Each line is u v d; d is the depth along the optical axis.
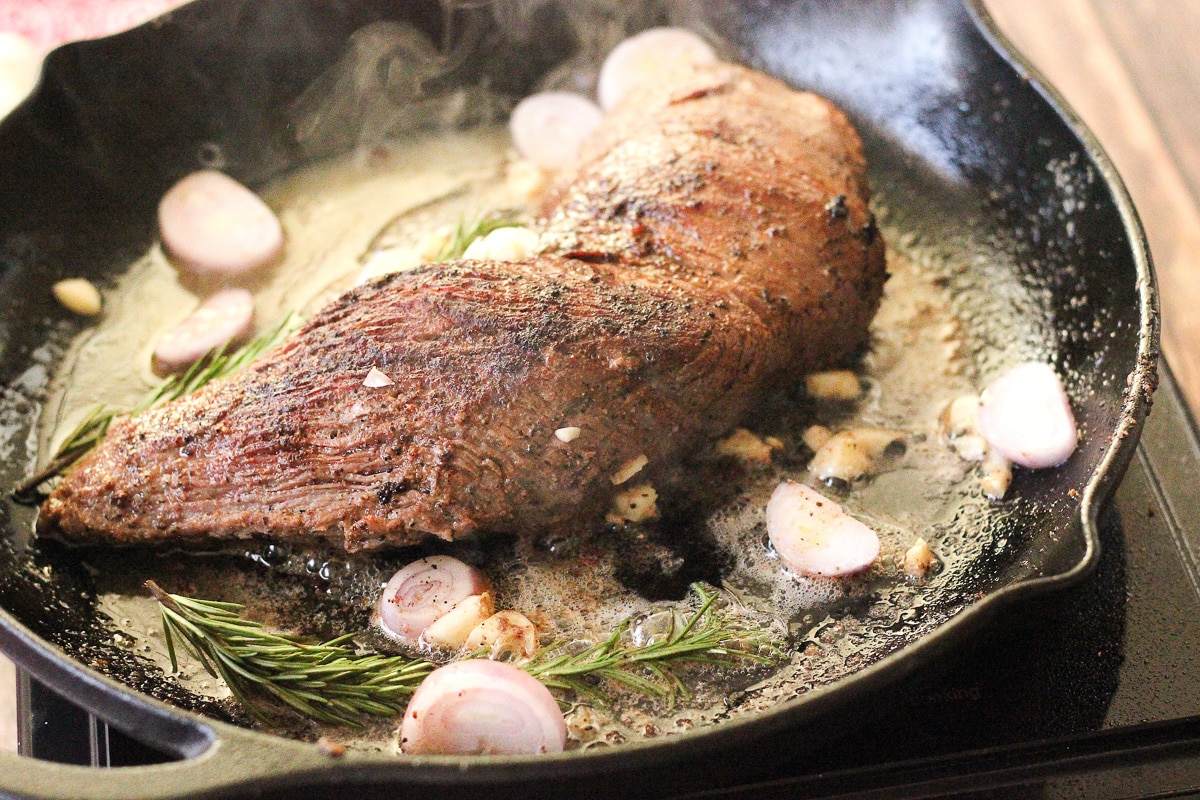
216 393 0.46
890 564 0.47
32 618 0.45
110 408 0.51
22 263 0.53
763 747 0.40
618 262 0.47
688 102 0.52
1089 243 0.51
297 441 0.45
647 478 0.48
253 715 0.44
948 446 0.50
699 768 0.40
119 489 0.46
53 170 0.54
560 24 0.59
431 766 0.39
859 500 0.49
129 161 0.56
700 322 0.46
